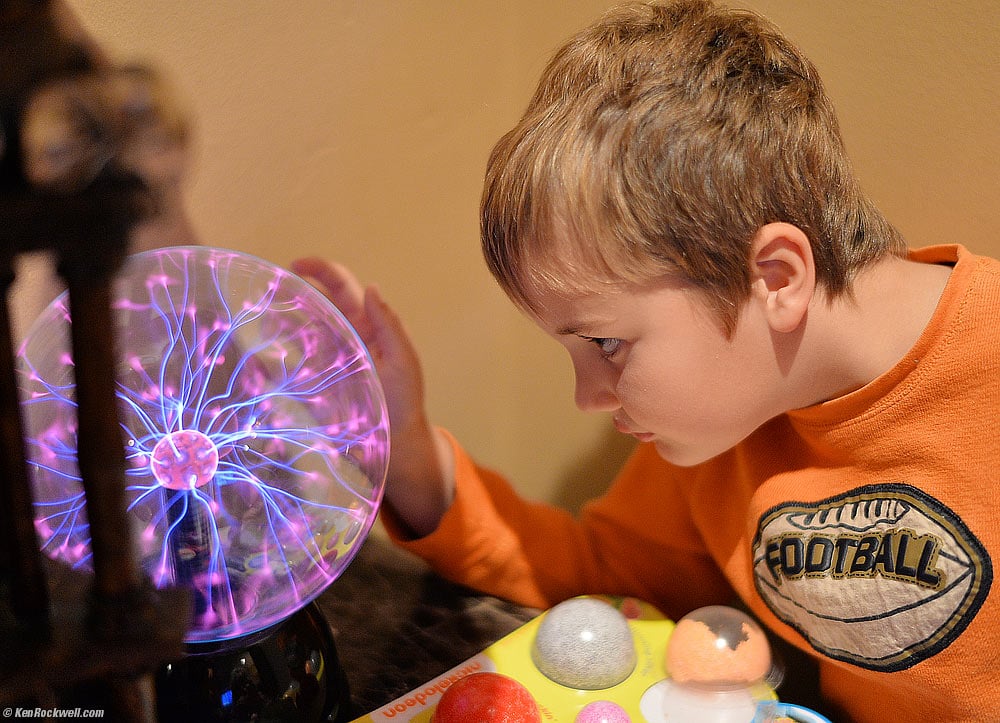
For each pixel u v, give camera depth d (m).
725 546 0.75
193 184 0.63
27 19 0.27
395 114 0.80
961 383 0.58
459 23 0.84
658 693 0.61
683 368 0.56
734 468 0.75
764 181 0.54
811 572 0.64
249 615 0.49
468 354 0.98
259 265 0.51
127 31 0.58
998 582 0.57
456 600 0.73
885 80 0.71
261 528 0.49
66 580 0.37
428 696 0.60
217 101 0.65
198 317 0.48
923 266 0.64
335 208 0.77
